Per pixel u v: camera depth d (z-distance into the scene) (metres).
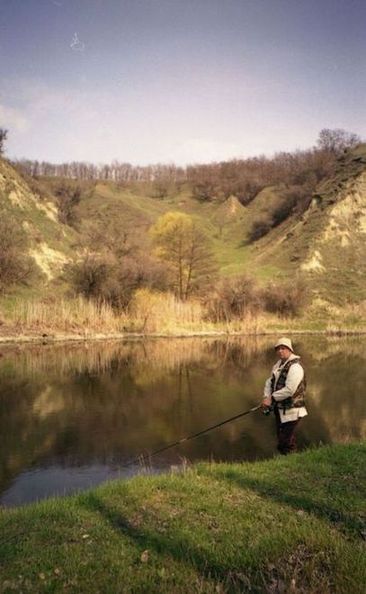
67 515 6.77
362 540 5.60
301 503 6.75
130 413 18.95
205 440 15.77
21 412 18.86
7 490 11.73
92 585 4.87
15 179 69.81
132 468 13.20
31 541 5.95
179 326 48.44
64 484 12.12
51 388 23.20
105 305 48.38
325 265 71.88
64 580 4.96
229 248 105.25
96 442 15.48
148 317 47.22
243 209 133.38
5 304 46.53
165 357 33.66
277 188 137.12
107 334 43.41
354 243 75.50
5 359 31.31
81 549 5.64
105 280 50.72
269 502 6.89
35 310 42.72
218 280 61.94
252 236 110.06
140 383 24.69
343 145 125.69
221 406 20.25
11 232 55.72
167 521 6.40
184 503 6.99
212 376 26.78
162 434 16.38
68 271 57.38
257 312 54.75
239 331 50.22
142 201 139.75
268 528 6.05
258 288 59.06
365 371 29.02
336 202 80.50
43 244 61.72
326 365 31.30
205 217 137.62
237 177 156.38
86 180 148.75
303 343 43.97
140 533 6.06
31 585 4.88
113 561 5.30
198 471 8.64
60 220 78.38
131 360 32.06
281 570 5.08
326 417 18.41
